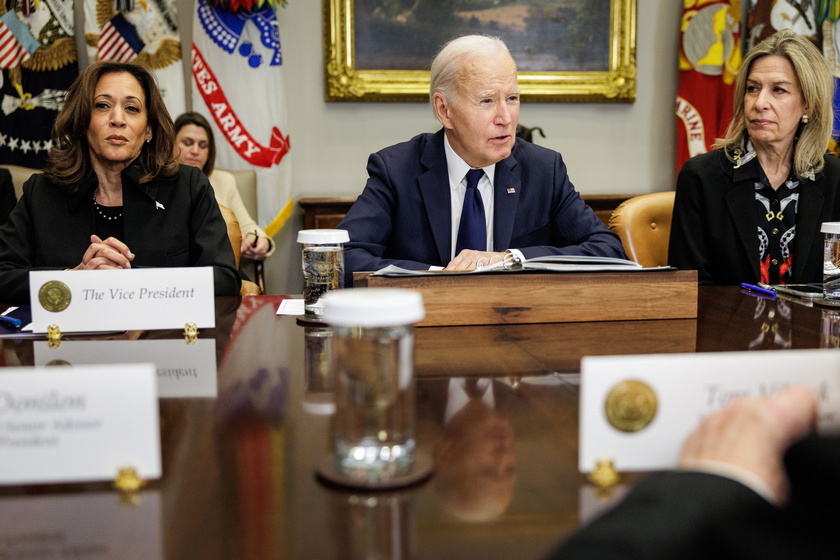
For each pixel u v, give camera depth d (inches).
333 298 26.1
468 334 52.6
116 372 27.1
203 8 156.6
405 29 168.1
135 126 77.8
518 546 22.2
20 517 24.5
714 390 26.9
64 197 79.9
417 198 81.6
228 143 158.9
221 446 30.6
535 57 171.3
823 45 161.2
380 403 27.8
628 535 16.2
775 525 17.6
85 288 52.6
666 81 176.6
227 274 77.2
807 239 87.1
